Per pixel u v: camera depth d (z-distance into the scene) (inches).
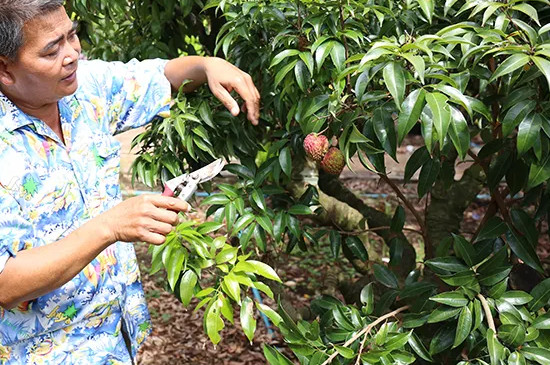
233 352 143.9
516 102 64.9
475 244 76.7
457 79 65.7
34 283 60.4
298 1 68.9
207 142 77.1
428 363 85.5
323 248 187.3
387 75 59.9
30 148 65.2
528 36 65.2
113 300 72.9
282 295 97.6
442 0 76.2
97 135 71.1
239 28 75.0
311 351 70.0
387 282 85.8
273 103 78.5
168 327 153.3
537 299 71.2
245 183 79.1
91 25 105.1
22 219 62.4
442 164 82.4
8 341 68.3
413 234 189.9
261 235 78.1
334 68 69.6
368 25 76.4
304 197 84.6
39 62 59.7
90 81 72.1
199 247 68.6
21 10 56.7
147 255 182.9
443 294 68.6
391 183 86.8
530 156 67.7
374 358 68.0
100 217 60.7
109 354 73.8
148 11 98.1
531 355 65.7
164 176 81.5
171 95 81.7
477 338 72.1
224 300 68.4
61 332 70.8
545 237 187.0
